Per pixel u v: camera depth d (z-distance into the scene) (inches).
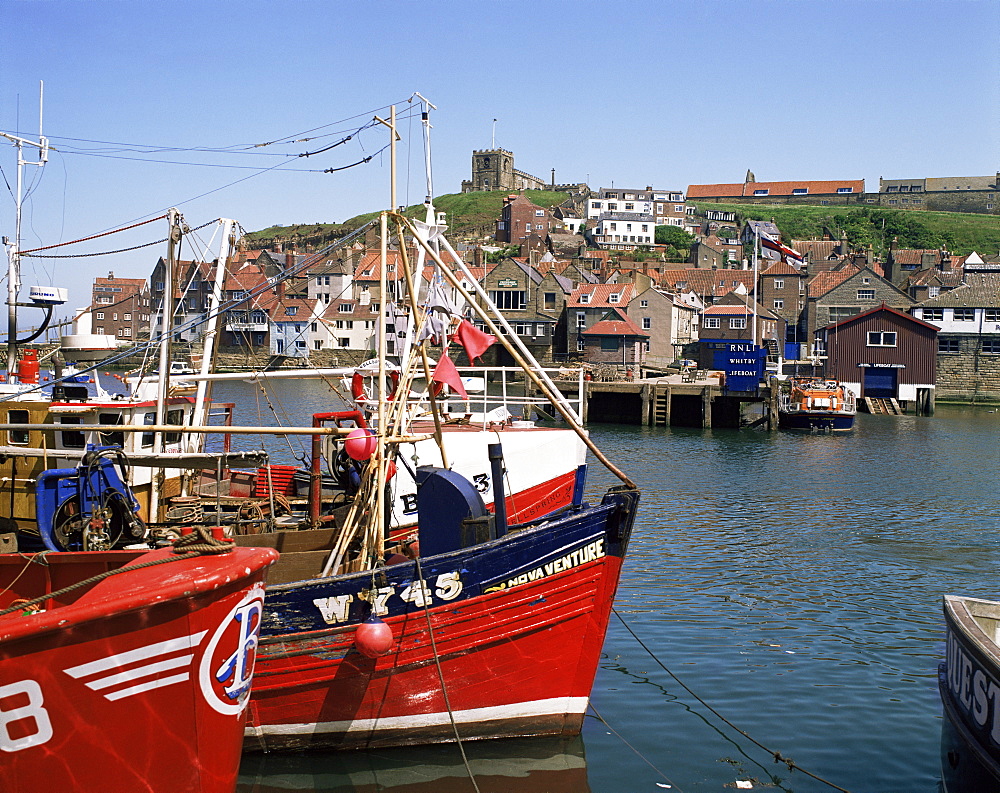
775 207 7047.2
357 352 3262.8
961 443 1740.9
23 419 506.3
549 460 633.0
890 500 1086.4
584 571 394.9
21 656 249.9
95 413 508.4
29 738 256.4
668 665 521.3
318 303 3484.3
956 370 2827.3
